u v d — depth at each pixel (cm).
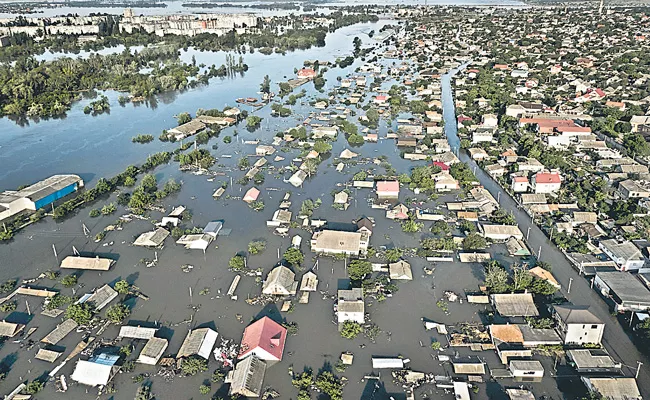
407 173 17175
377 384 8525
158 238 12738
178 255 12256
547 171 16538
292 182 16375
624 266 11319
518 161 17562
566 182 16050
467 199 15138
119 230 13500
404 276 11256
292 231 13388
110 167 18088
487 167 17325
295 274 11481
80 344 9275
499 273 10762
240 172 17400
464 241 12538
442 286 11075
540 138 19950
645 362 8869
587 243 12475
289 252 11856
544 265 11450
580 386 8431
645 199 14188
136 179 16812
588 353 8912
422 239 12962
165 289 10950
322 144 19038
